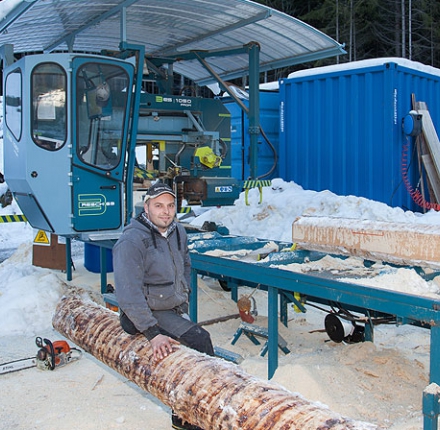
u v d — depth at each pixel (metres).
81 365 4.65
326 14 27.36
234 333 5.39
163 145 7.10
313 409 2.47
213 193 6.69
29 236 12.31
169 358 3.14
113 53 6.99
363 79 9.60
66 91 5.81
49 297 6.01
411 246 3.92
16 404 3.89
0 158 15.96
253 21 7.00
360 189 9.77
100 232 6.12
